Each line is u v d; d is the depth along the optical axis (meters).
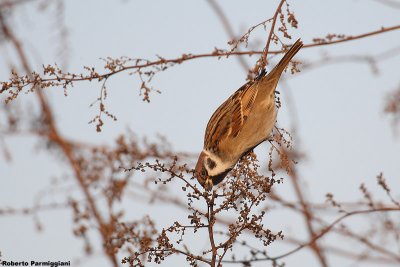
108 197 10.66
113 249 9.89
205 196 8.07
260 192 8.32
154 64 9.34
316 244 10.91
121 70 9.23
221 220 10.12
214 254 7.89
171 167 8.30
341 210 10.58
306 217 11.02
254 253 10.24
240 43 9.59
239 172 8.44
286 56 10.68
